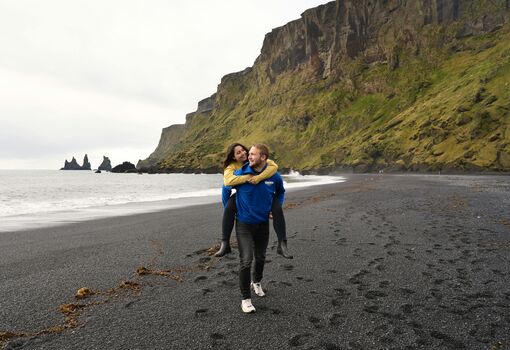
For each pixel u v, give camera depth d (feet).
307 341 12.46
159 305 15.94
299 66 565.12
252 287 18.33
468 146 221.66
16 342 12.35
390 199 64.49
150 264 22.95
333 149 383.45
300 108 499.51
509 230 32.53
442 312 14.85
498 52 330.13
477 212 44.37
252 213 15.71
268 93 599.98
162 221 43.65
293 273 20.70
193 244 29.25
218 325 13.83
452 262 22.47
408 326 13.56
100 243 30.01
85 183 216.54
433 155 241.14
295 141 471.62
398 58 440.86
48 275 20.57
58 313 15.01
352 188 101.55
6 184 201.05
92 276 20.36
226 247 15.88
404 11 460.14
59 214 53.72
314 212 48.47
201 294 17.37
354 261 23.13
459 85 301.43
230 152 16.46
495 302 15.85
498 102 228.63
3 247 28.60
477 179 145.89
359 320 14.15
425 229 33.73
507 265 21.59
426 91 373.20
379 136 321.93
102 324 13.92
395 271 20.77
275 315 14.76
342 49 501.56
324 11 532.73
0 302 16.29
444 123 253.03
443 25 422.41
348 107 452.76
